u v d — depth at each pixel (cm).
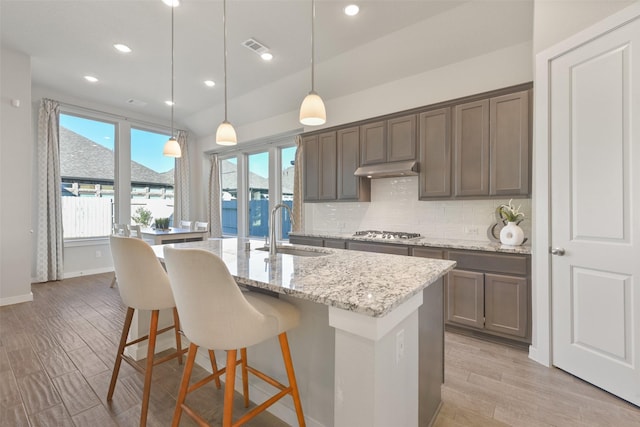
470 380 205
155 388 196
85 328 294
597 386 194
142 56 369
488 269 262
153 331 166
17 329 291
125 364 226
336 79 402
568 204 208
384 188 395
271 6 274
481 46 302
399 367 115
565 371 213
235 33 319
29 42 342
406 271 146
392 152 346
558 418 167
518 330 247
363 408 99
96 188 543
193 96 499
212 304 114
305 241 409
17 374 211
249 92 480
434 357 165
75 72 415
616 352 184
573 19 202
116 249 167
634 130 175
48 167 468
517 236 269
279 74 415
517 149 265
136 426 161
